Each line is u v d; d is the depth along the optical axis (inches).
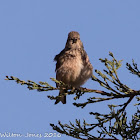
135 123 373.4
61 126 407.8
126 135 369.7
